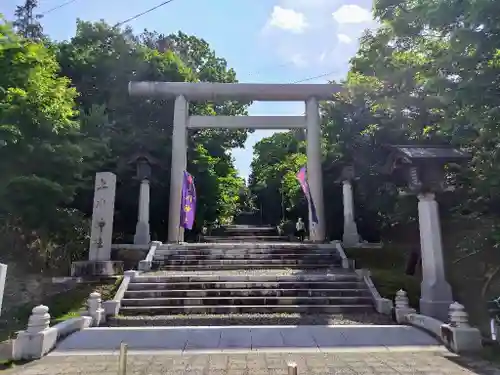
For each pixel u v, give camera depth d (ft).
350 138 60.54
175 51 99.45
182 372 20.17
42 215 45.60
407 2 34.65
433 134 38.29
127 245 54.65
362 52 49.49
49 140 44.83
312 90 69.92
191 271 47.21
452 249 37.22
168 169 72.54
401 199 42.80
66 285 40.98
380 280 41.09
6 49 40.32
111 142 66.54
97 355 23.52
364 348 24.64
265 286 38.83
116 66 74.95
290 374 12.44
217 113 98.27
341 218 74.49
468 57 25.21
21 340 23.26
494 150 28.48
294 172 108.06
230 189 113.19
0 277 21.02
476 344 23.89
